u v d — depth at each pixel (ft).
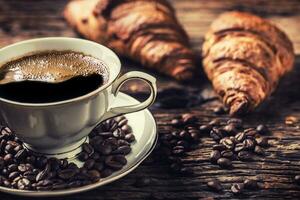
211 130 1.94
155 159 1.81
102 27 2.34
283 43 2.21
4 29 2.53
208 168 1.80
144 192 1.70
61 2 2.76
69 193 1.56
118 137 1.80
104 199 1.67
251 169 1.79
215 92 2.17
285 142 1.92
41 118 1.61
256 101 2.03
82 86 1.67
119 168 1.66
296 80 2.26
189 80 2.23
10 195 1.67
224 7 2.73
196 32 2.53
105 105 1.69
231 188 1.71
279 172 1.78
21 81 1.68
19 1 2.76
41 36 2.48
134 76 1.72
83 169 1.67
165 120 2.02
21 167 1.68
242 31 2.22
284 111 2.08
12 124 1.65
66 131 1.66
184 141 1.88
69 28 2.54
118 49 2.33
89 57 1.80
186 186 1.73
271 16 2.65
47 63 1.77
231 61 2.12
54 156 1.73
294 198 1.68
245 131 1.94
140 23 2.29
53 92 1.64
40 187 1.60
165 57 2.23
